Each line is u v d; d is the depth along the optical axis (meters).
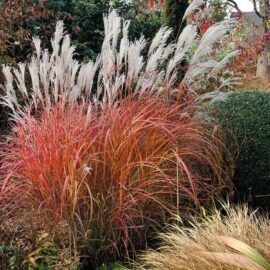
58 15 6.49
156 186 3.14
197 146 3.42
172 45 3.75
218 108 4.07
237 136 3.96
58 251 2.91
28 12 6.00
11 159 3.38
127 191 2.97
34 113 4.00
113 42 3.65
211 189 3.49
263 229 2.77
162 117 3.31
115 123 3.16
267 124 3.92
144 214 3.12
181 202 3.30
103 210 2.99
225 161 3.81
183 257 2.54
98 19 7.03
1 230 2.89
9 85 3.70
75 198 2.80
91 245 3.04
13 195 3.01
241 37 8.73
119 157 3.04
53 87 3.84
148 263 2.70
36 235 2.91
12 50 5.73
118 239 3.02
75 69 3.54
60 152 2.99
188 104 3.65
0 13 5.69
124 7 7.46
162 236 2.97
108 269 2.95
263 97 4.24
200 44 3.68
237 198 3.99
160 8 7.66
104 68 3.60
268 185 3.90
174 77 3.69
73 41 6.51
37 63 3.78
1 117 5.02
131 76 3.54
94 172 3.01
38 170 2.98
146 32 7.47
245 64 7.98
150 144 3.18
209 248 2.55
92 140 3.01
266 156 3.86
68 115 3.33
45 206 2.99
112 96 3.43
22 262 2.81
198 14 7.19
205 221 2.94
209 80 4.88
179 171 3.21
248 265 2.21
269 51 8.51
